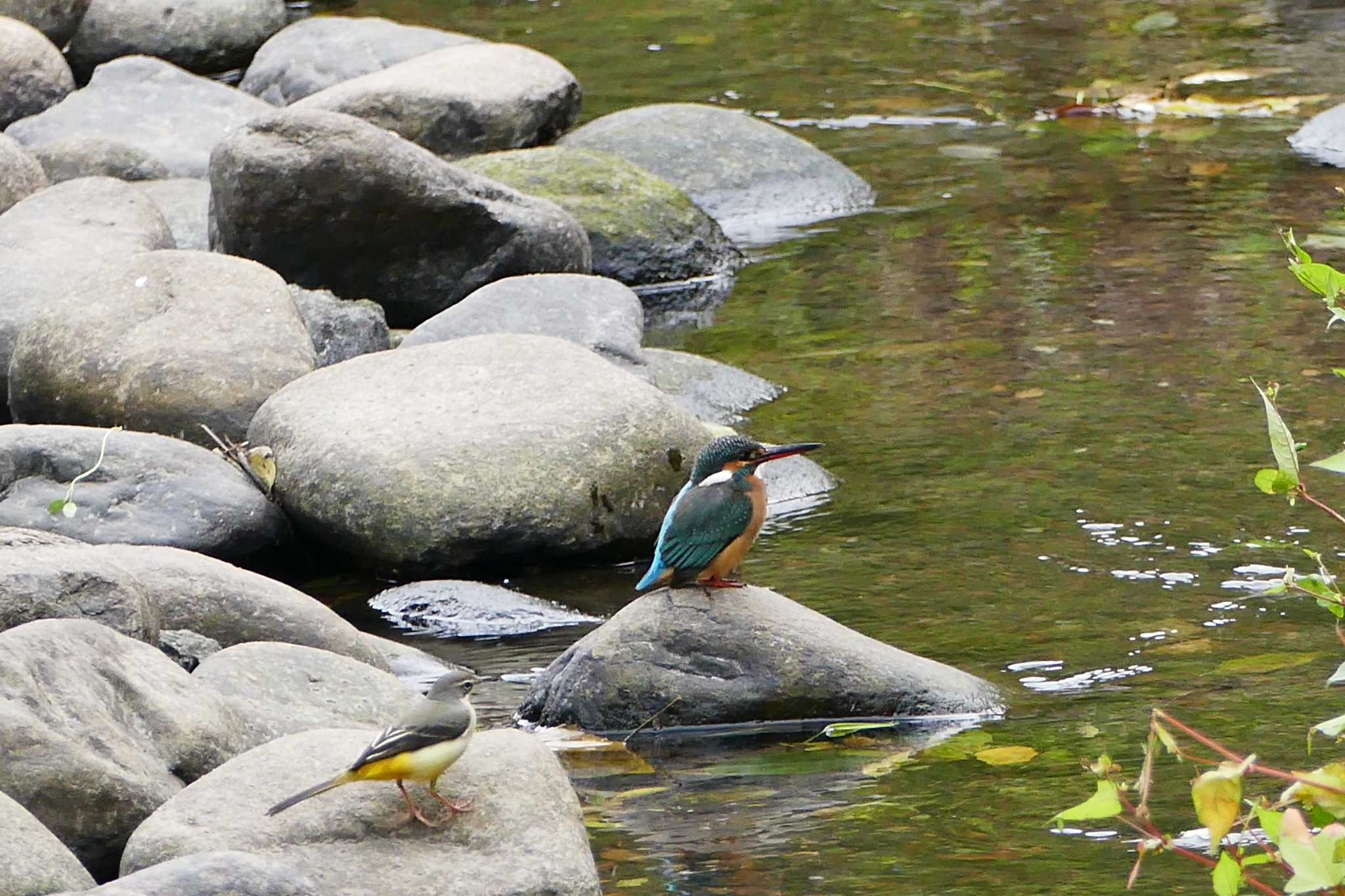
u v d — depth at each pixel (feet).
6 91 74.28
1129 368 50.55
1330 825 18.01
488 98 70.85
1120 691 32.37
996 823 27.66
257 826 24.34
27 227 54.95
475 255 58.85
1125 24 91.76
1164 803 27.94
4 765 26.14
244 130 57.82
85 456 40.68
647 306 60.39
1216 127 75.00
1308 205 64.39
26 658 27.94
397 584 40.57
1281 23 90.33
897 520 41.70
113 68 74.49
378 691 32.22
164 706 28.63
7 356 50.11
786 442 46.83
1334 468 20.52
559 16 98.22
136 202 56.90
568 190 64.44
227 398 44.86
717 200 69.10
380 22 83.76
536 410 41.75
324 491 40.93
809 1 99.19
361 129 57.47
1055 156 72.69
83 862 26.27
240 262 49.21
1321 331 52.44
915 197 68.95
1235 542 39.19
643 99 81.66
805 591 38.06
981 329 54.80
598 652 32.73
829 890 25.70
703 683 32.17
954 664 34.04
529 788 25.26
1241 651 33.78
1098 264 59.88
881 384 50.85
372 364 44.32
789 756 30.89
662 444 41.88
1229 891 18.54
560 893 23.79
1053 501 42.06
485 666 35.88
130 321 46.75
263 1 89.71
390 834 24.40
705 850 27.17
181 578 34.83
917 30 92.84
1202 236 61.87
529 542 40.24
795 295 59.88
